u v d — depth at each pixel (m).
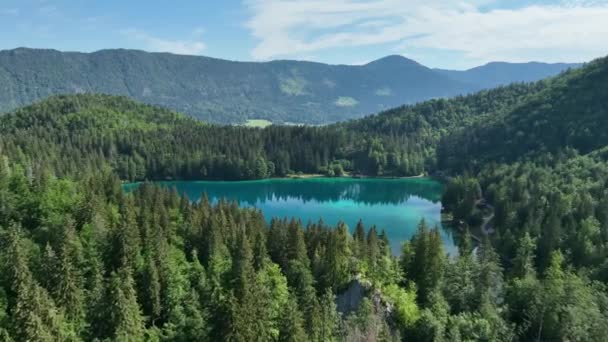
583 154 191.25
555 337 76.81
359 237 110.81
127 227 82.44
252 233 101.31
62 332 60.00
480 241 138.38
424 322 75.56
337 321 72.69
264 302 69.19
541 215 131.62
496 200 162.62
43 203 96.19
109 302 65.62
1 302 63.69
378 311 78.38
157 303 73.38
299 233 97.69
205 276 81.00
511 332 75.25
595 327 72.19
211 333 65.31
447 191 193.50
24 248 75.00
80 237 85.94
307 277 86.50
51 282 68.12
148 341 65.56
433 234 98.19
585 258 105.69
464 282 89.06
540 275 105.88
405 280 93.62
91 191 106.31
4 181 100.69
